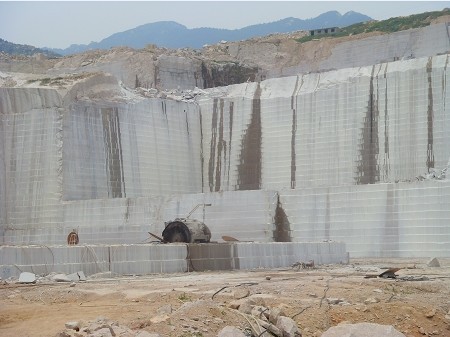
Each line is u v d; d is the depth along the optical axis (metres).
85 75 87.88
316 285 31.95
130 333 18.98
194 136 97.31
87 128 82.94
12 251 39.81
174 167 93.31
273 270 48.44
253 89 96.62
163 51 120.12
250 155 93.94
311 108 90.12
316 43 120.81
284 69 122.12
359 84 86.50
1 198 81.25
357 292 28.66
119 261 44.06
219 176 96.00
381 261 60.09
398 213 66.50
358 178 84.88
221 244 50.09
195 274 43.88
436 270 44.81
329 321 23.62
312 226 70.88
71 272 41.72
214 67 120.38
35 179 80.81
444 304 25.92
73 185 80.44
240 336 19.31
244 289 29.36
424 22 119.69
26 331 21.58
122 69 115.94
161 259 46.34
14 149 81.94
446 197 64.12
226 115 96.62
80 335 18.95
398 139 82.69
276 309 22.72
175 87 114.38
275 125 92.81
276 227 72.06
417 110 81.75
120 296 28.89
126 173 86.56
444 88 80.25
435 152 79.75
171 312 22.59
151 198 75.88
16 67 118.25
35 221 80.12
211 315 21.67
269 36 139.38
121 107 87.38
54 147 80.50
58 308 26.12
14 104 82.56
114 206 77.00
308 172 89.00
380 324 21.80
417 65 82.81
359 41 113.62
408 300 26.70
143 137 89.56
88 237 77.44
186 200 74.62
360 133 85.56
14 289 33.19
